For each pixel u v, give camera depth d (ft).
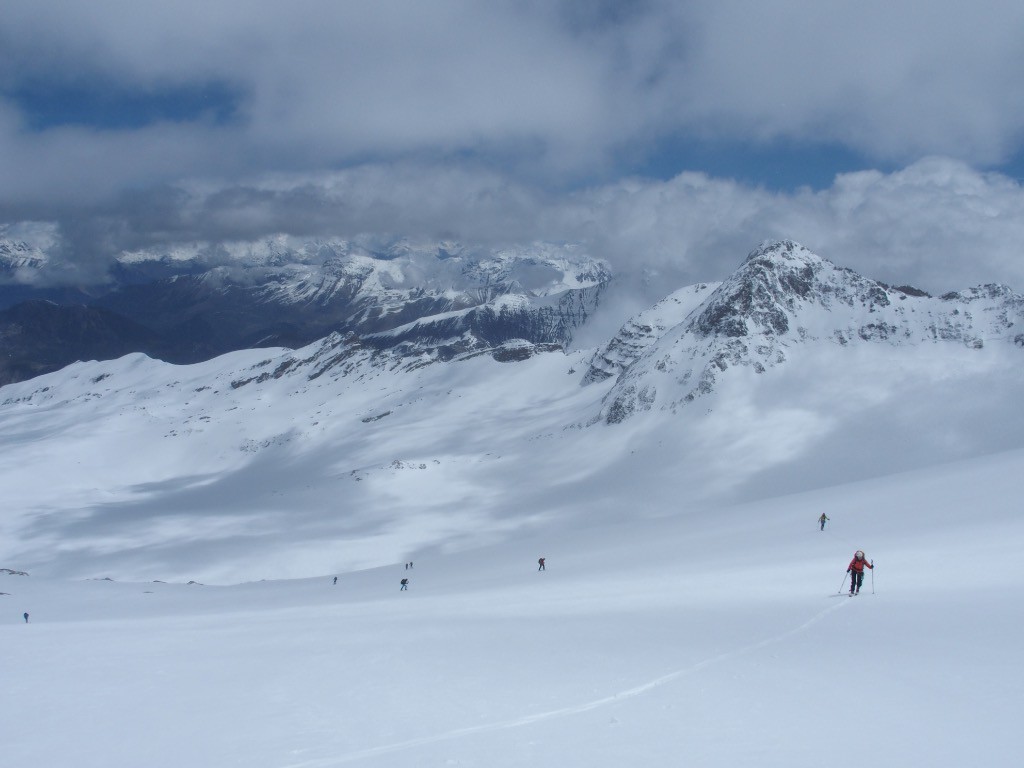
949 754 44.88
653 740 52.26
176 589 370.12
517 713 62.28
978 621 81.35
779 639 83.05
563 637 97.35
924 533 173.88
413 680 78.23
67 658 108.99
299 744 57.93
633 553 239.91
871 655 71.20
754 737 51.03
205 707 72.43
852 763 44.68
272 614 190.29
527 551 323.57
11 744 62.28
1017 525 160.45
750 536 228.43
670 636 91.25
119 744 61.16
